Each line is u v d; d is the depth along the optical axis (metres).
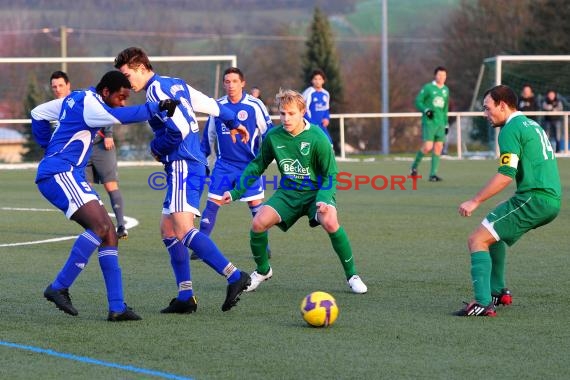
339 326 11.84
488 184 12.42
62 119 12.23
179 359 10.21
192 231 12.52
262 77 97.50
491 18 92.44
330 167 13.91
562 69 54.22
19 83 52.75
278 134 13.95
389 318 12.32
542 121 50.66
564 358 10.18
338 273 15.90
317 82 34.19
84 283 15.07
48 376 9.56
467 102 93.62
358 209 26.02
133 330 11.67
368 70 89.69
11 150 51.25
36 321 12.22
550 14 80.88
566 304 13.12
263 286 14.82
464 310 12.43
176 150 12.67
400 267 16.38
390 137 62.19
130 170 45.06
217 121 18.23
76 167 12.34
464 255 17.66
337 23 126.94
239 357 10.29
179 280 12.79
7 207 27.72
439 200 28.50
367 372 9.66
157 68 51.03
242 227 22.52
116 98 12.11
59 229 22.36
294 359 10.19
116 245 12.38
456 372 9.64
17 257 17.91
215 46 103.38
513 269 15.96
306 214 14.41
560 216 23.58
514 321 12.05
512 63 54.59
